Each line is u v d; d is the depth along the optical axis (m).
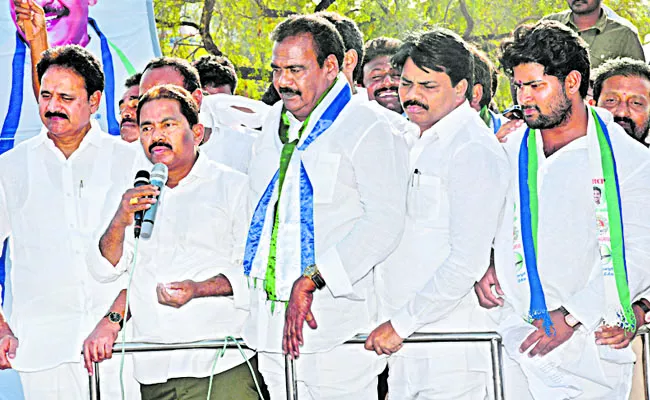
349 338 3.41
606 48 6.02
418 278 3.48
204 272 3.55
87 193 3.84
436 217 3.46
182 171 3.58
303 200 3.38
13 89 5.01
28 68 5.03
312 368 3.46
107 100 5.23
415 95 3.50
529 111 3.27
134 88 4.54
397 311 3.38
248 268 3.42
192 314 3.54
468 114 3.52
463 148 3.38
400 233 3.35
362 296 3.47
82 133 3.88
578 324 3.26
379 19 11.06
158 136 3.51
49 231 3.80
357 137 3.38
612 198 3.22
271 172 3.50
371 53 4.84
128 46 5.29
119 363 3.78
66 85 3.80
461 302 3.57
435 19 10.86
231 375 3.62
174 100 3.55
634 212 3.24
